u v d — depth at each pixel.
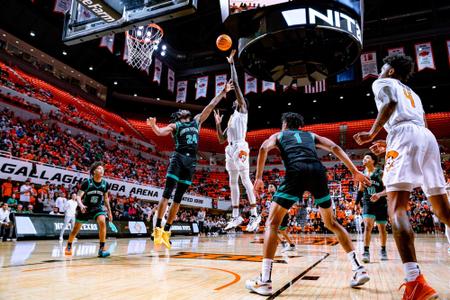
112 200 15.05
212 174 29.69
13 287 2.51
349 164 2.68
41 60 22.64
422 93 26.28
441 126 26.55
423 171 2.20
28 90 20.00
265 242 2.46
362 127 28.81
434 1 20.88
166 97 28.69
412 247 1.94
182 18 22.33
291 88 24.69
